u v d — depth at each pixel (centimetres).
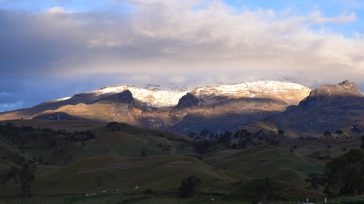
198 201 12812
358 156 12556
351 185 12394
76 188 19812
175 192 15050
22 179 19575
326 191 12800
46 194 19312
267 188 13300
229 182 15475
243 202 12162
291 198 11906
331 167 12875
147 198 14250
